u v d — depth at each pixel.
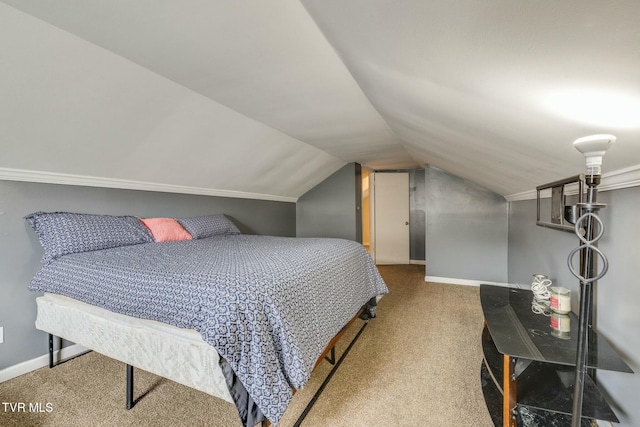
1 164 1.84
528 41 0.58
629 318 1.21
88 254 1.93
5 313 1.91
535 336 1.42
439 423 1.48
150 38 1.39
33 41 1.35
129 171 2.52
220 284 1.32
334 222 5.16
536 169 1.75
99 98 1.78
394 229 5.77
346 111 2.44
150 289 1.40
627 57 0.52
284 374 1.26
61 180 2.17
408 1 0.61
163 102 2.03
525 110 0.95
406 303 3.33
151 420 1.51
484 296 2.11
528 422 1.32
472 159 2.30
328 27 1.11
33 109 1.66
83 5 1.17
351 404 1.62
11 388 1.80
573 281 1.85
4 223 1.92
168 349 1.33
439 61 0.86
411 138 2.73
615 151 1.00
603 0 0.41
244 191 4.05
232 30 1.32
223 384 1.20
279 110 2.42
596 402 1.24
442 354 2.17
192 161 2.85
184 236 2.77
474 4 0.52
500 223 3.94
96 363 2.08
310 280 1.67
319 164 4.44
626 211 1.23
